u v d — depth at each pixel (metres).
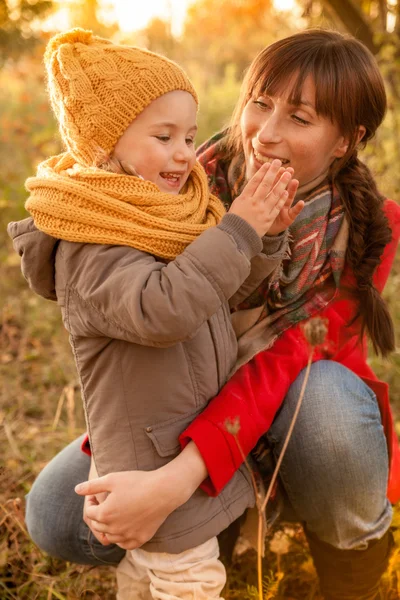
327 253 1.78
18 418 2.79
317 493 1.65
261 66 1.69
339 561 1.71
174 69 1.57
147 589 1.70
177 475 1.50
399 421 2.59
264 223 1.48
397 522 1.86
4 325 3.60
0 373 3.19
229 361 1.68
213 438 1.53
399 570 1.84
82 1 7.43
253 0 10.98
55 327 3.60
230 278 1.42
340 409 1.64
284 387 1.67
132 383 1.54
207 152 1.92
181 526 1.56
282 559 1.94
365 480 1.63
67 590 1.89
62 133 1.64
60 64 1.56
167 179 1.60
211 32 13.08
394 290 3.37
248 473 1.67
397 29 3.32
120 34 8.33
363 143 1.82
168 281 1.38
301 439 1.64
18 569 1.97
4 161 5.52
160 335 1.38
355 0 3.41
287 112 1.66
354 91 1.65
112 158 1.58
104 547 1.81
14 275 4.24
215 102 6.87
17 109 6.88
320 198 1.78
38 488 1.89
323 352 1.78
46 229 1.51
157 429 1.56
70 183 1.50
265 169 1.51
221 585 1.59
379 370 2.90
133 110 1.52
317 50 1.65
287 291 1.75
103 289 1.42
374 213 1.79
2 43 7.23
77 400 2.90
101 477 1.53
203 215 1.62
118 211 1.48
